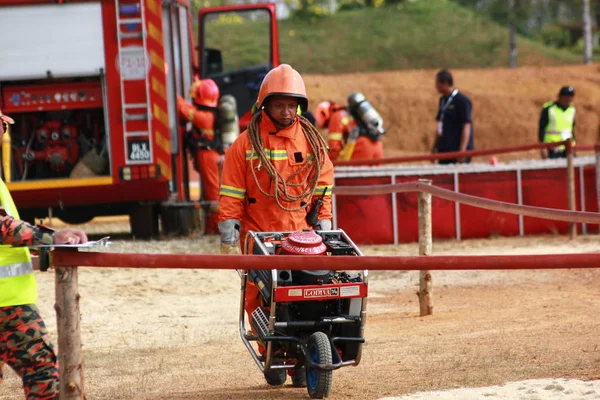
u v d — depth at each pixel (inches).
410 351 614.2
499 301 845.8
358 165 1355.8
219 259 401.7
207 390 528.7
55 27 1223.5
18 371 397.4
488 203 705.0
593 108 3090.6
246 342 515.8
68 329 396.8
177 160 1342.3
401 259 412.5
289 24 4133.9
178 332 757.9
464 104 1403.8
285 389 527.2
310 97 3009.4
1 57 1219.9
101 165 1259.2
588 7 3831.2
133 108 1235.2
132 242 1274.6
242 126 1542.8
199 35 1562.5
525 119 3043.8
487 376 513.3
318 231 515.8
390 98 3078.2
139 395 519.2
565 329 660.7
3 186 412.5
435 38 4008.4
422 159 1278.3
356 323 491.5
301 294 475.8
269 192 538.3
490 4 3939.5
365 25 4111.7
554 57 3929.6
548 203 1304.1
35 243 383.9
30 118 1270.9
